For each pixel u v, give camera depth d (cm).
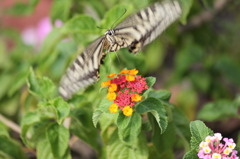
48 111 114
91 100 115
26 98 123
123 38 109
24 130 114
